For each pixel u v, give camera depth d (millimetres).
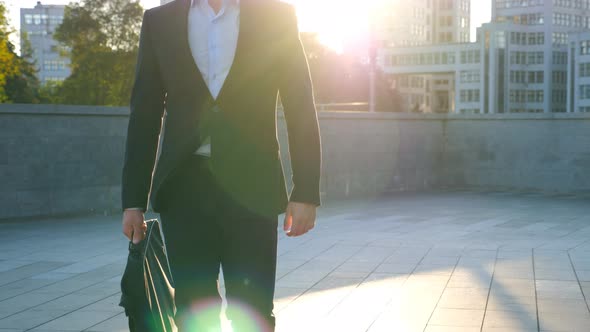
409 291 5379
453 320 4496
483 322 4445
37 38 158250
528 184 15102
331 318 4570
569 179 14625
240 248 2314
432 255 7051
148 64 2395
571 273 6070
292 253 7195
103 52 56719
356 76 81000
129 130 2379
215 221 2318
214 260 2373
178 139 2287
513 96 138625
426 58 140500
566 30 143625
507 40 136625
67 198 10555
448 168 15953
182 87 2309
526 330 4250
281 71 2352
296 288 5512
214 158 2264
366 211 11344
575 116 14453
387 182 14828
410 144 15258
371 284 5648
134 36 57281
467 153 15758
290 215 2334
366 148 14336
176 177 2311
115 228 9266
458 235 8508
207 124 2273
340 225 9523
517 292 5324
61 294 5375
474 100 137125
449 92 155500
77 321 4559
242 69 2293
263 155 2314
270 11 2348
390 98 82625
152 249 2287
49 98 70125
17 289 5566
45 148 10273
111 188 11070
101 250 7484
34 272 6277
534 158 15000
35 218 10195
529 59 140750
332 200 13227
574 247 7551
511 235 8508
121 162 11180
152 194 2348
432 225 9500
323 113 13367
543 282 5691
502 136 15352
